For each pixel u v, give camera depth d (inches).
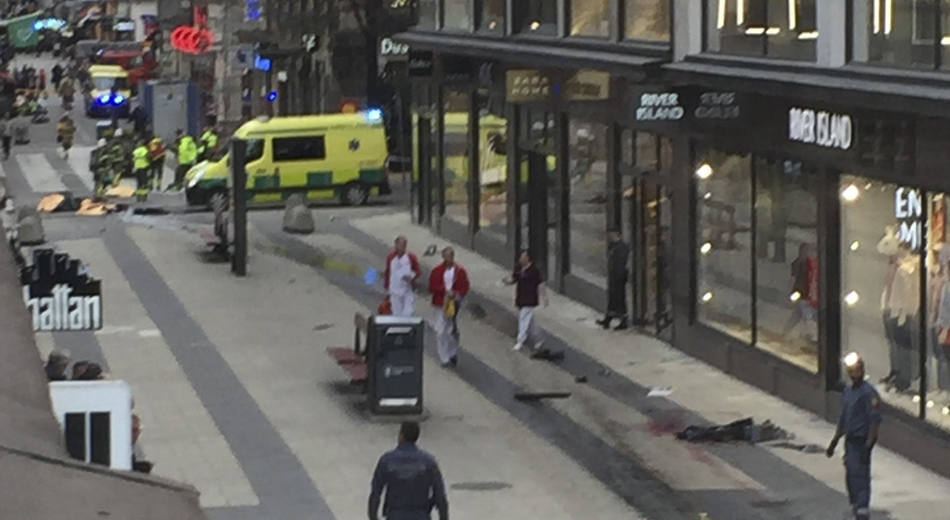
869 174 979.9
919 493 888.3
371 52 2672.2
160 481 320.2
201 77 3373.5
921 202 946.1
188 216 2148.1
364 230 1993.1
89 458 442.6
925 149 922.7
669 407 1096.2
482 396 1135.6
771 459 962.1
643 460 962.1
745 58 1109.7
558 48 1439.5
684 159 1255.5
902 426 961.5
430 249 1784.0
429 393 1144.8
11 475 299.9
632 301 1368.1
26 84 4207.7
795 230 1092.5
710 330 1229.1
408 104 2529.5
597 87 1350.9
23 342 355.9
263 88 3230.8
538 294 1289.4
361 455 976.3
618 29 1321.4
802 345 1089.4
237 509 861.2
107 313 1448.1
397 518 699.4
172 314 1445.6
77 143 3161.9
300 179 2207.2
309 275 1663.4
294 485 910.4
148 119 2947.8
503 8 1616.6
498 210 1720.0
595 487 903.7
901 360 976.9
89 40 5369.1
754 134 1119.6
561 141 1509.6
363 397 1131.9
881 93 909.2
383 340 1056.2
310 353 1280.8
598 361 1247.5
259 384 1172.5
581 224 1482.5
